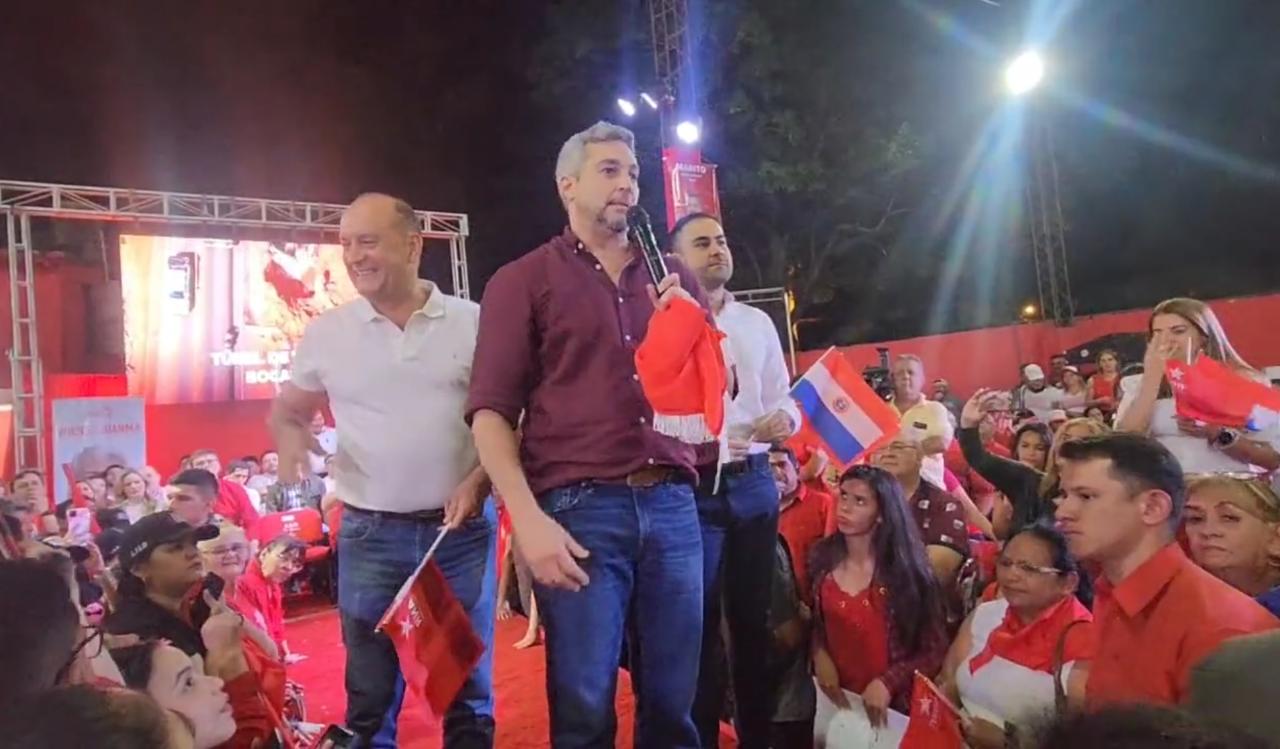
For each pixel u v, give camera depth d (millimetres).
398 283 3004
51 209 9422
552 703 2174
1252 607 2219
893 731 3375
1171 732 1006
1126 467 2342
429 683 2557
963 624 3303
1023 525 3807
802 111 15375
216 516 5328
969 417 4215
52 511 7551
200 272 11383
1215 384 3322
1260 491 2793
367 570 3004
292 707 5250
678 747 2270
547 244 2312
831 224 16703
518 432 2410
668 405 2043
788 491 4336
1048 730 1083
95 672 2098
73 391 11375
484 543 3084
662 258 2307
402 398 2990
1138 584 2322
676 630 2238
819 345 19016
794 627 3770
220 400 11523
